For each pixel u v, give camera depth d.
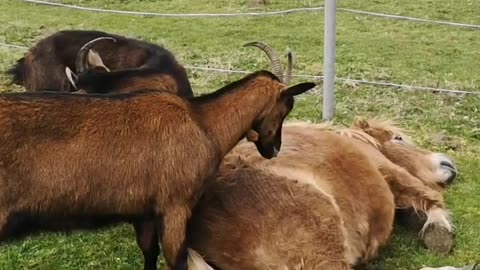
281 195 2.25
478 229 2.90
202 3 6.70
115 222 2.23
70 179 2.09
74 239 2.77
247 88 2.33
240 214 2.21
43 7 6.51
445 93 4.29
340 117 3.95
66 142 2.09
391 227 2.65
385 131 3.03
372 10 6.46
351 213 2.46
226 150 2.31
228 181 2.28
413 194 2.82
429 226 2.75
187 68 4.64
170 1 6.78
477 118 3.97
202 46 5.35
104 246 2.75
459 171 3.37
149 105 2.19
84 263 2.65
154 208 2.21
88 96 2.16
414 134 3.77
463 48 5.47
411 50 5.38
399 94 4.29
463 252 2.75
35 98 2.11
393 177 2.81
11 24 5.82
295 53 5.20
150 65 3.44
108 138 2.13
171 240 2.22
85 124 2.12
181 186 2.20
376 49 5.39
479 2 6.73
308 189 2.27
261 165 2.34
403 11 6.43
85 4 6.61
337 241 2.26
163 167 2.17
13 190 2.04
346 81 4.44
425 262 2.67
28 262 2.63
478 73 4.85
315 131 2.60
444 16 6.30
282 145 2.49
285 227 2.22
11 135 2.04
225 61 4.92
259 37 5.64
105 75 3.07
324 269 2.25
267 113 2.36
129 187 2.16
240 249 2.20
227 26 5.94
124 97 2.19
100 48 3.71
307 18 6.20
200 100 2.29
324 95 3.86
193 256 2.20
